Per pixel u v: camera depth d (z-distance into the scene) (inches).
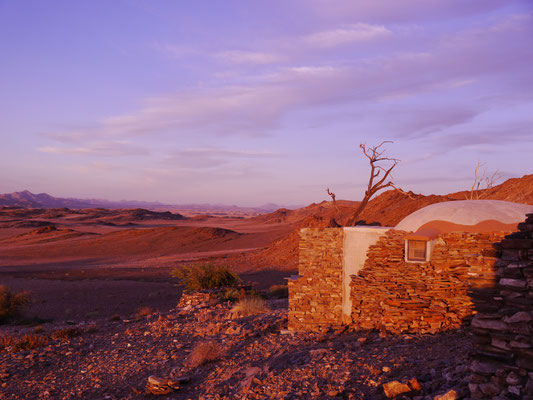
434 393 245.1
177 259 3026.6
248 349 477.4
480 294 217.5
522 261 205.2
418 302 410.0
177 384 398.3
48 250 4141.2
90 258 3609.7
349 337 430.6
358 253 486.0
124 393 420.2
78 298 1476.4
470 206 434.0
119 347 601.9
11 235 6481.3
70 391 452.4
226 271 1042.7
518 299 202.1
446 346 340.2
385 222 2032.5
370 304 455.5
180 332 643.5
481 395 209.6
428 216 442.0
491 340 211.5
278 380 335.0
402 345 363.3
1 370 535.5
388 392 260.4
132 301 1360.7
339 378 308.7
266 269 2006.6
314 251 517.7
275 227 6820.9
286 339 484.4
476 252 399.5
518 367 199.8
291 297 527.2
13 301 1159.0
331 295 502.3
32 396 449.7
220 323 645.9
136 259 3454.7
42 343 666.2
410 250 431.8
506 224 407.8
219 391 353.4
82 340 671.8
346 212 2544.3
